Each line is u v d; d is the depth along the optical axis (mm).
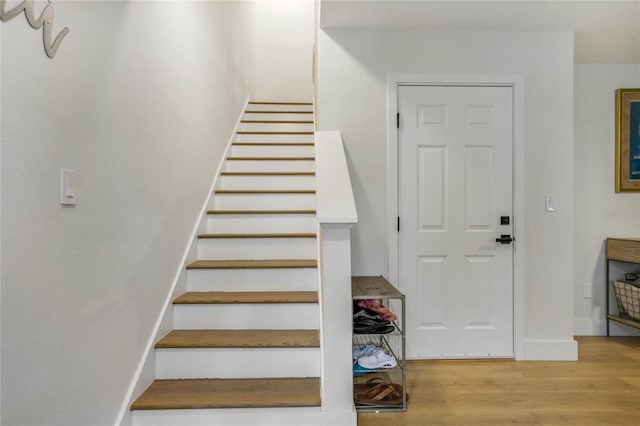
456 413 1962
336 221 1778
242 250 2621
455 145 2711
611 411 1974
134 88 1725
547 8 2395
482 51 2703
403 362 2016
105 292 1468
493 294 2705
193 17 2609
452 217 2707
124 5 1627
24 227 1046
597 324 3271
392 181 2680
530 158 2711
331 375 1759
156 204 1963
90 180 1365
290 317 2145
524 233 2695
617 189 3277
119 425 1557
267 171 3514
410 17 2514
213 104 3102
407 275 2697
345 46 2688
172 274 2166
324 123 2693
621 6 2361
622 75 3281
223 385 1838
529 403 2062
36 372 1097
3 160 975
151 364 1844
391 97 2684
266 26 5539
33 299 1083
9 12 981
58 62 1185
